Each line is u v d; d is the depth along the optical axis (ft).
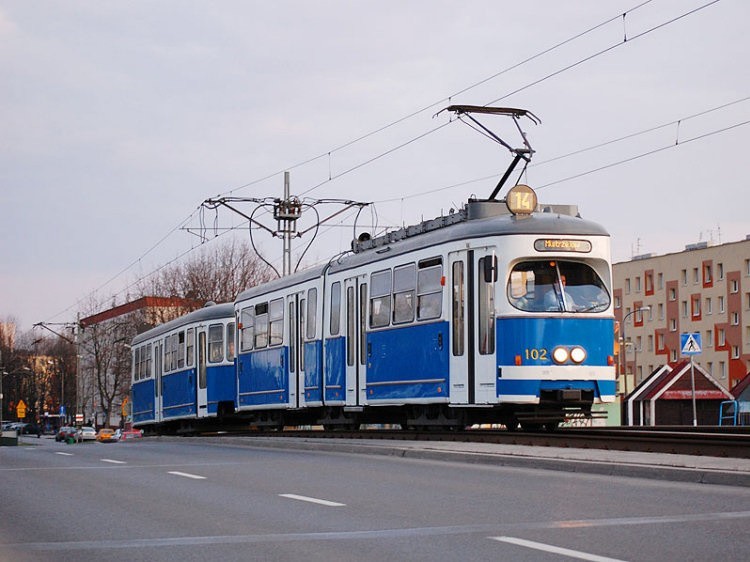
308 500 39.88
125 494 43.75
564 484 44.24
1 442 257.96
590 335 71.82
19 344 535.60
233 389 118.11
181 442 99.60
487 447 62.23
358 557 27.58
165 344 139.64
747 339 309.63
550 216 72.84
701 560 26.18
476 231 72.69
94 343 297.74
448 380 74.28
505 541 29.40
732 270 315.58
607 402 72.08
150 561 27.76
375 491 42.60
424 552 28.09
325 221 134.10
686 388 228.22
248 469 54.85
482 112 80.64
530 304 71.05
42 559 28.40
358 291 87.15
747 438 58.34
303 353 97.25
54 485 48.26
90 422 378.32
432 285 76.33
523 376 69.87
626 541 29.04
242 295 114.93
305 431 98.17
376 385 83.41
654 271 345.10
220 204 139.03
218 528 33.32
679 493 40.29
